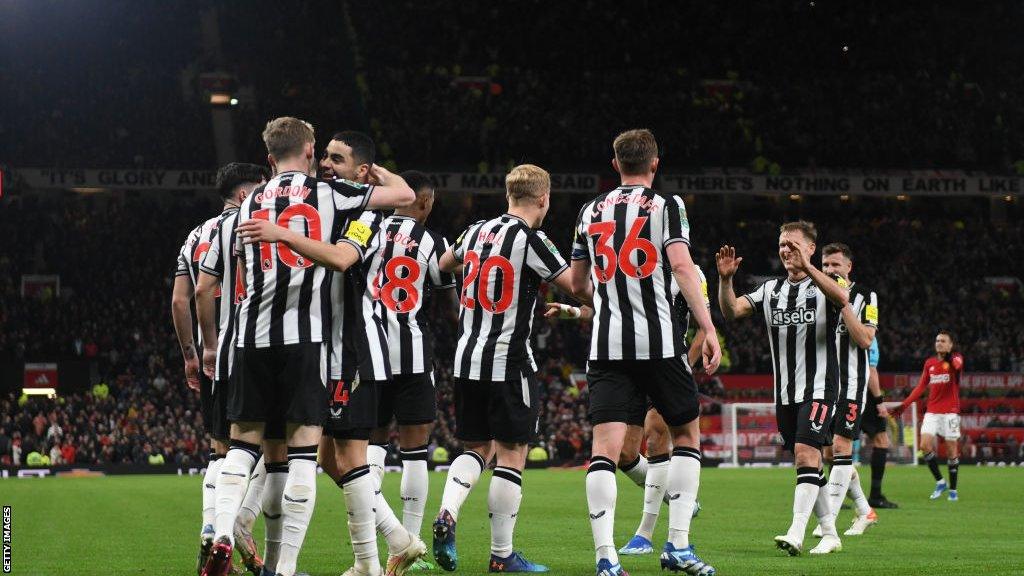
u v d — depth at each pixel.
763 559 25.78
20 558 26.55
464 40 160.88
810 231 29.22
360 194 20.09
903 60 163.38
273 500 20.38
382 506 21.73
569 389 110.88
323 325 19.48
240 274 19.70
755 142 143.88
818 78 159.25
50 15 153.88
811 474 27.38
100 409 100.44
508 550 23.66
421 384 25.81
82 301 119.44
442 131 141.62
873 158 143.50
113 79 149.12
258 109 146.00
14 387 109.31
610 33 163.25
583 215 22.45
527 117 144.75
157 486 66.12
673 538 21.92
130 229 131.50
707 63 162.38
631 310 21.06
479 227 24.59
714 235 138.12
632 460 29.12
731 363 118.31
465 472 24.14
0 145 133.50
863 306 29.89
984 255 138.12
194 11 160.50
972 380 115.62
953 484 50.91
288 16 163.12
